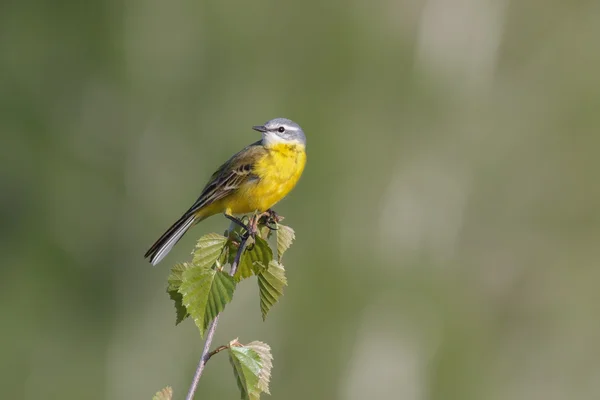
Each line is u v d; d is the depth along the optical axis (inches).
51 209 857.5
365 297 812.0
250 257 210.8
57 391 840.9
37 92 857.5
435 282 837.8
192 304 191.6
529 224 884.0
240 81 826.8
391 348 815.7
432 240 852.0
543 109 890.1
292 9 820.0
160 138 848.3
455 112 868.6
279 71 823.7
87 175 861.2
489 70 880.3
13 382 834.8
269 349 197.8
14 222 853.8
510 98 890.1
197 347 831.1
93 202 861.2
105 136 861.2
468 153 871.7
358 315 810.2
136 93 845.2
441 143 861.2
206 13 824.9
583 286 881.5
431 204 852.6
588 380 878.4
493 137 879.7
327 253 804.6
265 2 821.2
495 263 879.1
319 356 798.5
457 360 835.4
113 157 858.8
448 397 831.1
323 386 796.6
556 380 876.0
